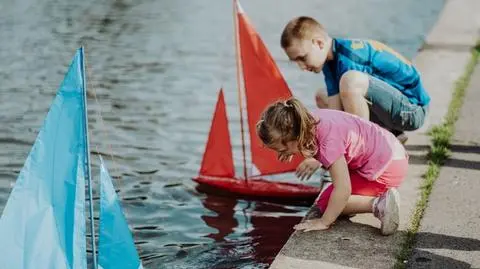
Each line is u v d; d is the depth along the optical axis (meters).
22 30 15.56
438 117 8.23
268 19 16.66
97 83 11.84
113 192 4.61
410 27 15.88
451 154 7.26
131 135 9.55
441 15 13.25
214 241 6.81
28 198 4.38
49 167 4.41
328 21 16.53
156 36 15.00
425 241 5.57
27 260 4.35
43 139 4.41
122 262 4.65
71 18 16.72
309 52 6.45
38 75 12.37
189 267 6.30
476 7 13.78
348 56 6.61
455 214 5.99
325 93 7.20
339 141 5.62
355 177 5.88
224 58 13.31
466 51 10.95
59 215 4.42
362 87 6.51
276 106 5.46
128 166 8.57
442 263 5.25
